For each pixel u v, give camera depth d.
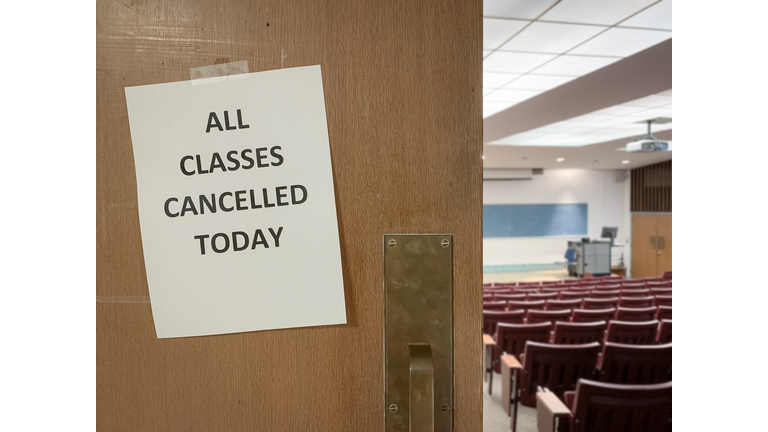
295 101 0.73
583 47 4.31
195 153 0.72
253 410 0.74
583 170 16.66
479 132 0.75
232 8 0.72
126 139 0.72
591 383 1.91
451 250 0.74
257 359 0.74
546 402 2.19
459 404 0.75
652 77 5.27
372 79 0.73
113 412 0.72
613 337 3.57
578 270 14.59
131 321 0.73
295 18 0.72
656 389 1.87
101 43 0.71
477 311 0.75
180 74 0.72
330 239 0.73
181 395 0.73
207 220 0.73
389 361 0.74
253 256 0.73
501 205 16.34
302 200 0.73
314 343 0.74
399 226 0.74
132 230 0.72
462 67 0.74
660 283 7.95
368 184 0.74
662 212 14.73
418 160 0.74
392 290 0.74
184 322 0.73
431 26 0.74
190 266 0.73
